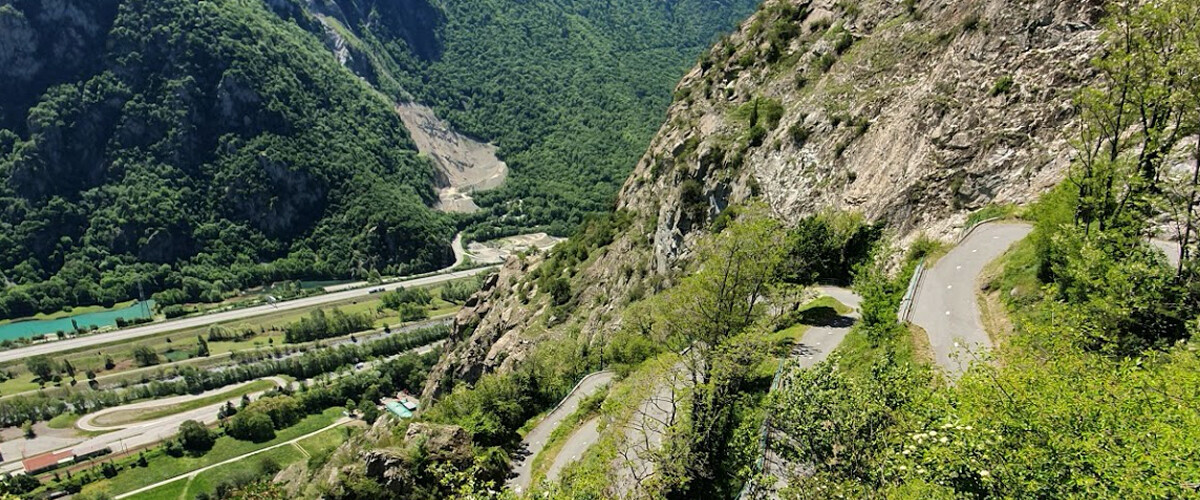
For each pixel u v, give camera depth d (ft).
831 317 115.44
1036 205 103.30
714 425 79.25
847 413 53.52
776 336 108.68
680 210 227.81
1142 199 71.51
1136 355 59.52
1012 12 137.90
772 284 102.42
